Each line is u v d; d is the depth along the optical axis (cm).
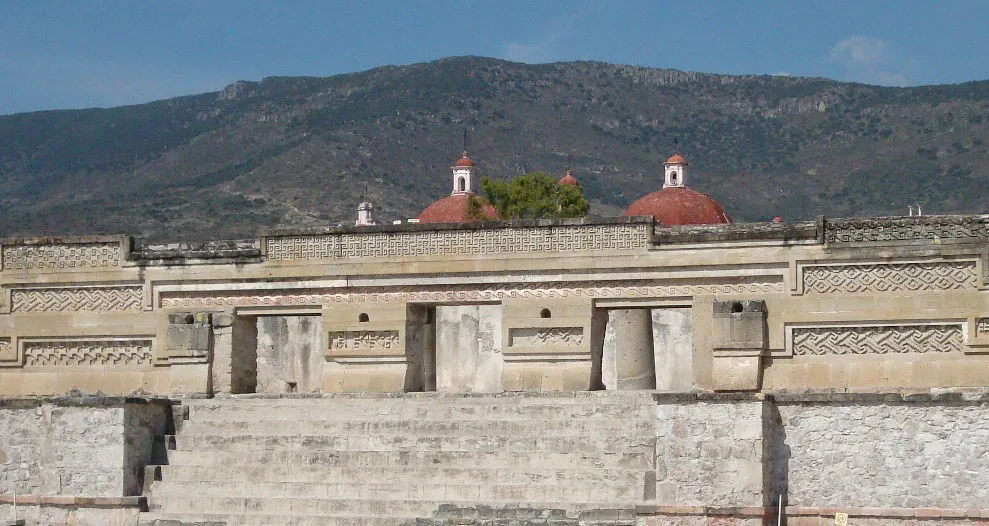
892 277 3481
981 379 3403
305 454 3177
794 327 3547
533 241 3753
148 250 4019
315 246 3903
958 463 2786
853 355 3512
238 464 3209
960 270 3431
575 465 3009
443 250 3812
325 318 3878
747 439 2809
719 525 2795
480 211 6650
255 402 3462
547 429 3150
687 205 6269
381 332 3841
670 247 3650
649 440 3006
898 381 3462
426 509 2938
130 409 3209
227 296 3959
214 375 3925
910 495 2808
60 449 3206
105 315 4019
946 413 2800
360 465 3133
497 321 5319
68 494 3186
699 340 3622
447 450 3133
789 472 2867
